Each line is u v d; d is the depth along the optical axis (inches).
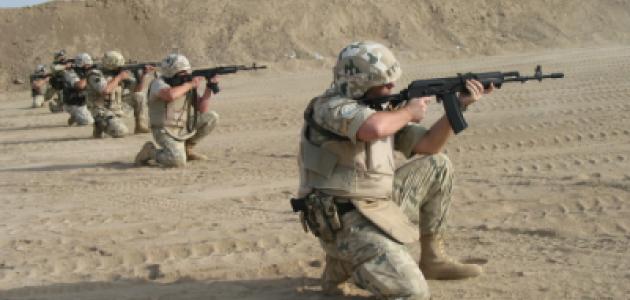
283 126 513.7
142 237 247.3
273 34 1330.0
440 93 165.3
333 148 162.9
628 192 258.8
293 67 1090.7
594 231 222.4
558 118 419.8
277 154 401.7
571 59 892.6
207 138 479.8
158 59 1283.2
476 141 378.6
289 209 274.5
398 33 1391.5
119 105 534.6
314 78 912.3
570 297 168.9
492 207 254.2
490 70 861.8
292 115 564.1
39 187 351.3
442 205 178.5
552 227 227.6
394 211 165.0
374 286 158.4
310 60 1122.7
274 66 1087.6
